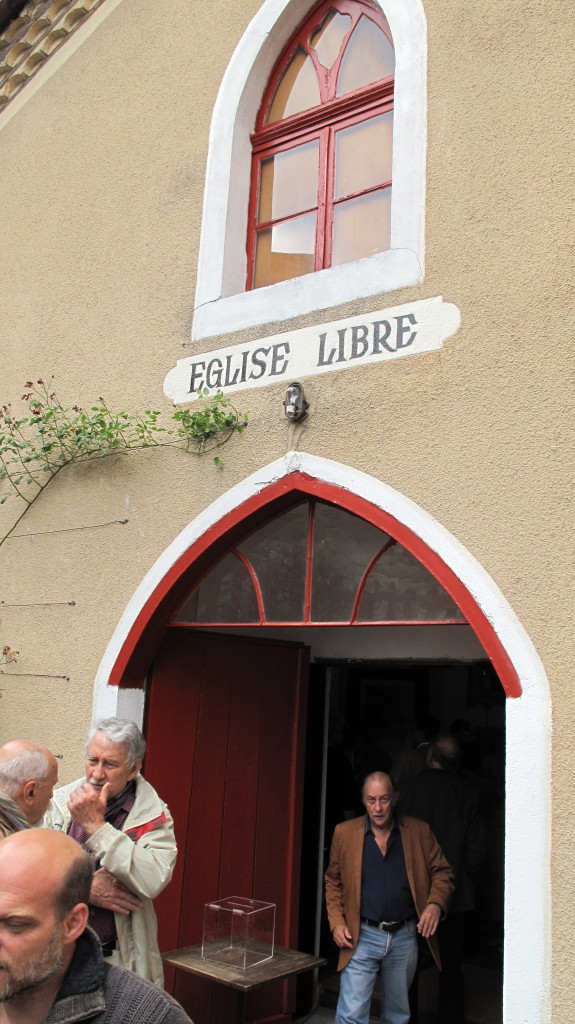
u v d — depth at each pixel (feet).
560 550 11.12
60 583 17.21
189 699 16.51
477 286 12.68
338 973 19.22
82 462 17.40
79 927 6.61
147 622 15.51
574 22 12.62
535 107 12.71
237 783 17.16
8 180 21.30
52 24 20.84
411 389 13.00
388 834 14.83
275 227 16.57
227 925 14.74
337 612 13.99
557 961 10.15
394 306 13.50
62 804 11.54
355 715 22.41
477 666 21.54
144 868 10.31
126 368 17.28
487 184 12.92
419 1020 17.87
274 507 14.55
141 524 16.11
